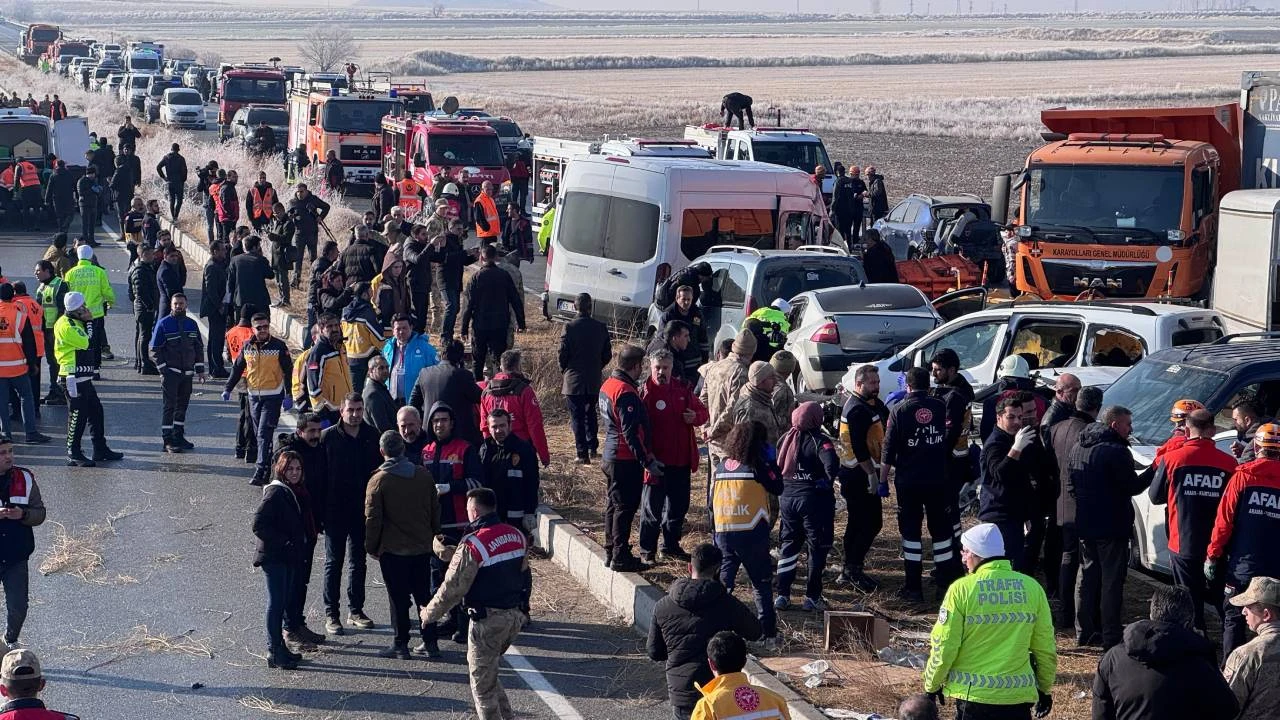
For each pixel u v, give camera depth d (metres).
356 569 14.42
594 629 14.40
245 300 25.91
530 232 41.53
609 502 15.32
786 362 16.02
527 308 33.41
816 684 12.41
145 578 15.72
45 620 14.45
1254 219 24.67
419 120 50.31
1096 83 162.25
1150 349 17.75
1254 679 9.76
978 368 19.19
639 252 28.75
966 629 9.80
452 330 27.44
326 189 48.38
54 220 47.31
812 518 14.24
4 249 41.38
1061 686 12.31
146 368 26.61
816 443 14.27
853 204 41.34
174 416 21.17
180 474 19.98
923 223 39.84
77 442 20.34
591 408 20.50
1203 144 28.80
